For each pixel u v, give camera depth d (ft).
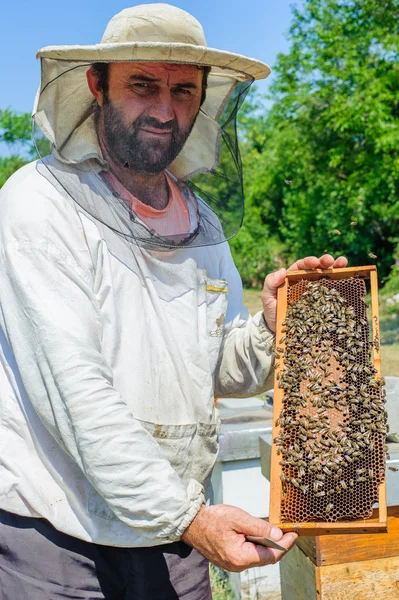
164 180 8.48
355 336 7.54
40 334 6.57
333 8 50.08
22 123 83.66
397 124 45.29
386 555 8.64
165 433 7.57
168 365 7.58
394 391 9.97
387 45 45.91
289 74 55.31
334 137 56.18
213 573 14.97
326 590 8.54
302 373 7.39
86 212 7.31
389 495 8.50
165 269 7.88
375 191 51.34
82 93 7.72
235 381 9.17
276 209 96.37
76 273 6.95
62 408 6.55
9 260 6.83
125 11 7.62
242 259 84.99
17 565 7.29
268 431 13.08
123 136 7.65
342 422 7.06
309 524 6.43
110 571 7.57
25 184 7.30
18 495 7.19
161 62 7.28
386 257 65.31
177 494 6.39
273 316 8.53
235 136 8.72
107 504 7.16
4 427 7.33
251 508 13.35
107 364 6.87
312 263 8.16
